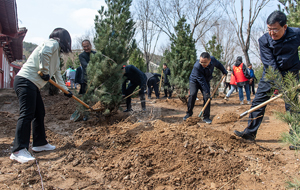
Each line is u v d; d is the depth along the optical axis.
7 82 19.45
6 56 18.62
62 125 4.57
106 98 4.21
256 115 3.57
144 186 2.31
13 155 2.80
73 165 2.73
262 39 3.34
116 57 4.39
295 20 4.98
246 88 7.66
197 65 4.96
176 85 7.36
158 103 7.66
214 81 10.05
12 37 13.54
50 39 3.10
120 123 4.49
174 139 3.23
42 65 2.87
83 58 5.00
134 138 3.52
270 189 2.26
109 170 2.63
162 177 2.46
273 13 3.07
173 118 5.45
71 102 6.18
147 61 28.25
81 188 2.24
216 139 3.50
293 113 2.19
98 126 4.40
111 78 4.40
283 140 2.04
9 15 10.73
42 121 3.19
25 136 2.84
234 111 6.32
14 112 5.83
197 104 7.61
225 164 2.72
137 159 2.76
